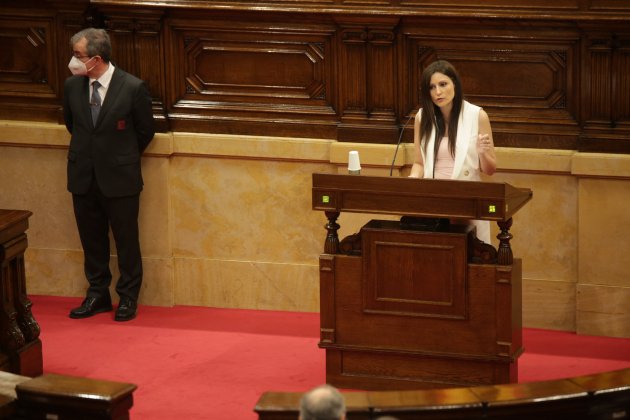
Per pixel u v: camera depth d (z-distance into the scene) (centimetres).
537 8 780
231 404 691
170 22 848
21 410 536
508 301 654
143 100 830
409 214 650
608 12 767
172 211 872
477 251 659
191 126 861
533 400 508
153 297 881
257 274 868
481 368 669
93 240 857
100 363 762
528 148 807
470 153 691
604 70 781
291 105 845
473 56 807
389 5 801
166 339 808
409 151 823
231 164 857
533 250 816
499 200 630
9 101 885
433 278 664
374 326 680
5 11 867
